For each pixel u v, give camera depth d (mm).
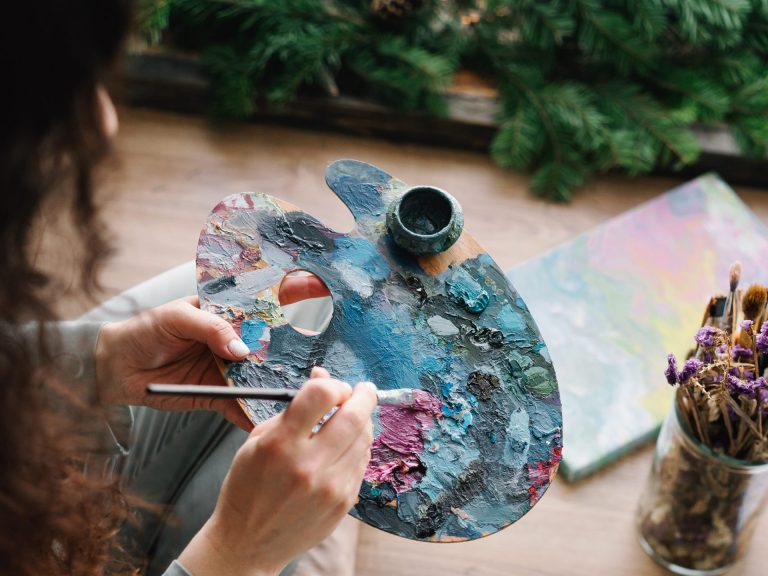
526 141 1519
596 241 1485
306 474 745
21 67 474
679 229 1494
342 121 1619
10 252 568
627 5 1506
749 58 1534
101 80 524
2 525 693
